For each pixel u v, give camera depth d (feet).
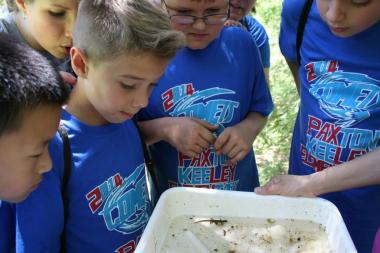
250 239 3.89
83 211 3.78
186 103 4.69
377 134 4.47
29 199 3.32
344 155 4.60
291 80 10.80
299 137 5.21
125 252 4.09
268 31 13.25
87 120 3.78
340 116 4.54
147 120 4.75
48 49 4.60
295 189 4.08
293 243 3.84
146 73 3.49
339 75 4.58
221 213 4.13
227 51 4.82
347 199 4.75
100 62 3.47
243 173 5.20
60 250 3.86
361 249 4.95
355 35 4.43
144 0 3.53
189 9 4.33
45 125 2.95
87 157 3.74
